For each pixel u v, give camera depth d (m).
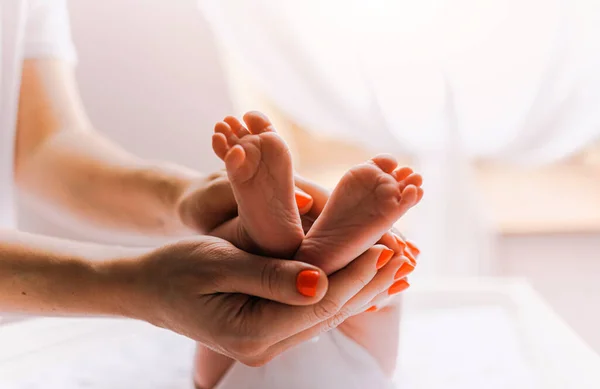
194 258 0.40
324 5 0.94
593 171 1.28
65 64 0.74
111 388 0.56
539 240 1.08
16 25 0.62
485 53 0.93
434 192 0.99
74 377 0.58
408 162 1.07
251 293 0.39
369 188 0.40
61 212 0.65
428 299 0.74
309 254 0.41
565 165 1.31
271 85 0.98
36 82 0.70
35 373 0.59
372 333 0.54
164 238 0.60
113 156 0.64
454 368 0.58
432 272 0.99
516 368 0.57
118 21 1.04
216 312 0.39
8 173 0.61
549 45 0.90
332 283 0.40
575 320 1.04
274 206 0.40
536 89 0.93
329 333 0.53
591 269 1.06
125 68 1.05
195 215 0.50
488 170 1.31
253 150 0.39
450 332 0.65
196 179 0.56
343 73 0.96
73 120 0.69
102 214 0.62
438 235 0.99
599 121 0.94
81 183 0.62
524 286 0.77
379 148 1.02
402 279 0.46
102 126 1.05
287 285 0.38
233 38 0.95
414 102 0.97
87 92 1.04
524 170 1.29
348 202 0.41
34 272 0.44
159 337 0.66
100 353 0.63
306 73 0.96
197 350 0.55
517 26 0.91
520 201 1.18
